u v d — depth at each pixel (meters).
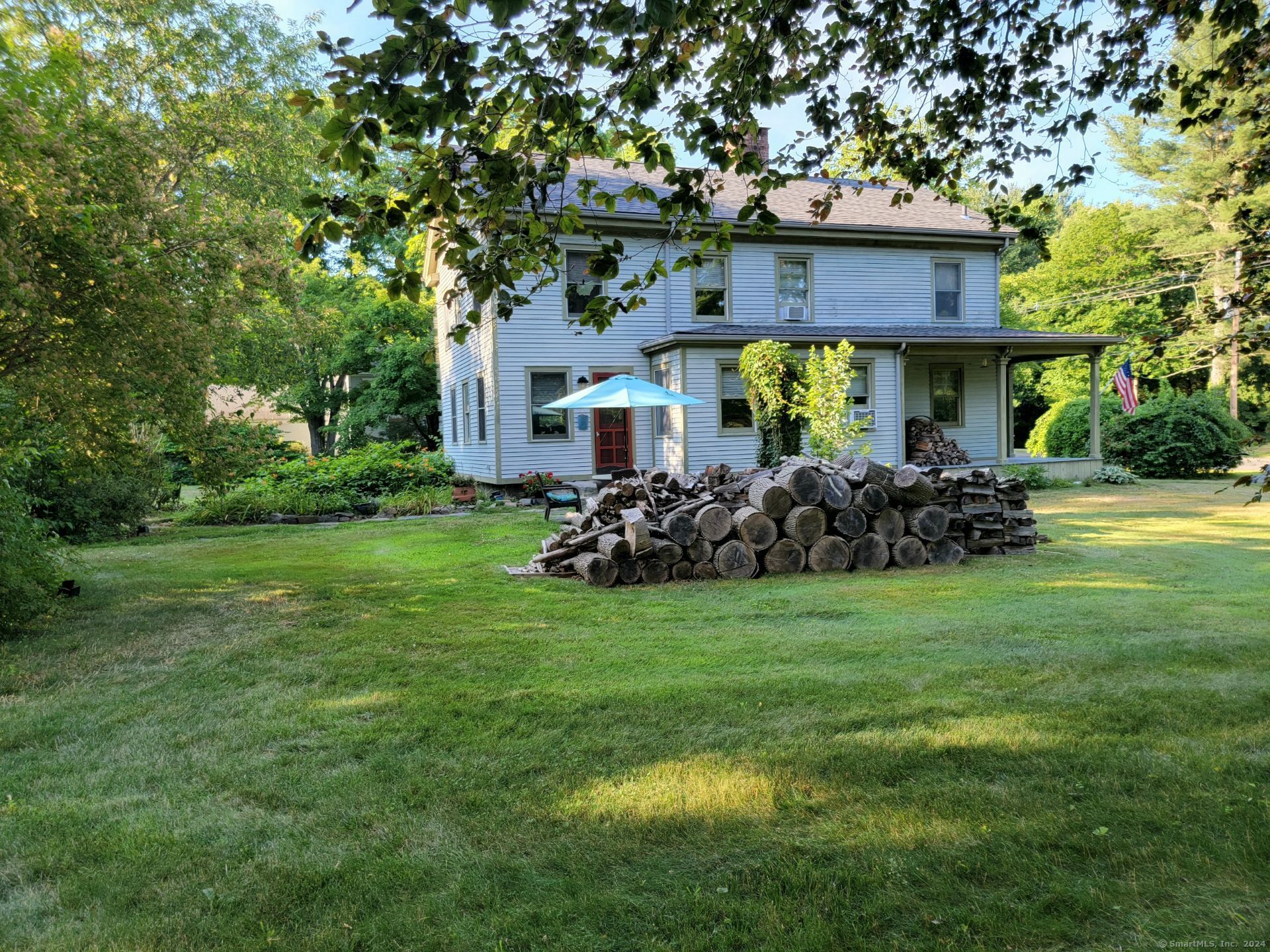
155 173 10.00
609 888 2.65
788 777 3.42
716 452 16.61
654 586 8.06
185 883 2.69
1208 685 4.57
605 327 3.42
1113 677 4.76
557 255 3.16
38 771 3.63
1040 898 2.50
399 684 4.91
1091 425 19.34
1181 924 2.35
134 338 7.51
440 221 2.85
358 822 3.11
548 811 3.18
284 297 15.64
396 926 2.45
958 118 4.50
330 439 32.34
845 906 2.51
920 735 3.86
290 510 15.41
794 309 18.52
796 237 18.36
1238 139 20.14
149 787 3.47
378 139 2.31
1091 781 3.31
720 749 3.77
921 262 19.55
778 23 3.21
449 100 2.26
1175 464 20.84
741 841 2.92
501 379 16.56
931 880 2.62
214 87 18.23
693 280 17.75
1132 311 29.70
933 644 5.66
